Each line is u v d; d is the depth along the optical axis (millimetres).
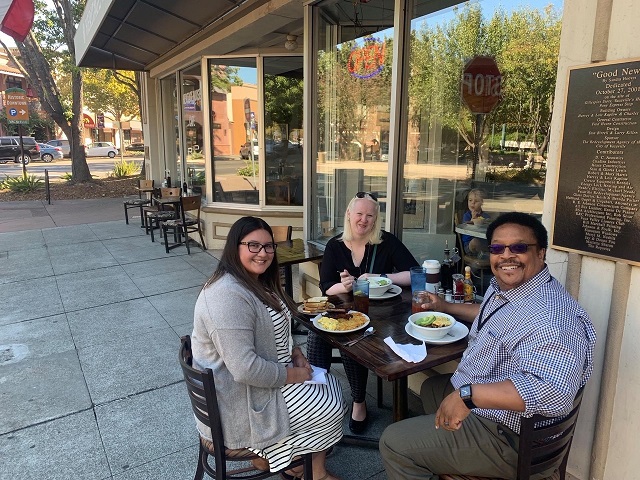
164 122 8812
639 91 1608
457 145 3346
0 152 26500
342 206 4191
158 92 8820
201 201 7281
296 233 6293
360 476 2250
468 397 1380
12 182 14109
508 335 1516
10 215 10125
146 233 8109
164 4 4727
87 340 3807
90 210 10852
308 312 2324
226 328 1656
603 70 1707
